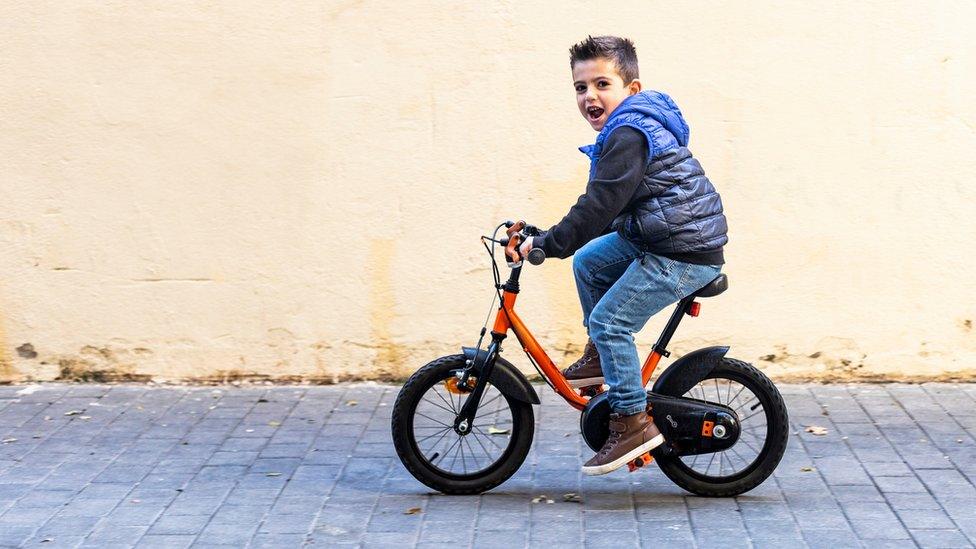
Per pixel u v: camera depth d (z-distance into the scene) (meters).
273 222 6.64
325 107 6.54
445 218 6.60
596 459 4.79
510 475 5.01
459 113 6.51
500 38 6.45
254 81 6.53
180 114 6.57
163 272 6.70
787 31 6.36
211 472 5.37
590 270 4.92
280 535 4.61
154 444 5.79
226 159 6.59
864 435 5.75
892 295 6.53
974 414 6.05
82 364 6.79
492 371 4.93
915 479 5.13
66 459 5.57
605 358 4.75
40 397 6.56
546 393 6.52
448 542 4.51
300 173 6.60
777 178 6.47
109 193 6.64
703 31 6.38
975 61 6.33
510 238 4.81
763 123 6.43
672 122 4.67
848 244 6.50
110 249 6.69
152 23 6.50
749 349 6.62
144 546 4.51
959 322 6.52
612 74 4.73
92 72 6.55
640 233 4.65
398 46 6.48
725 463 4.97
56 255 6.70
